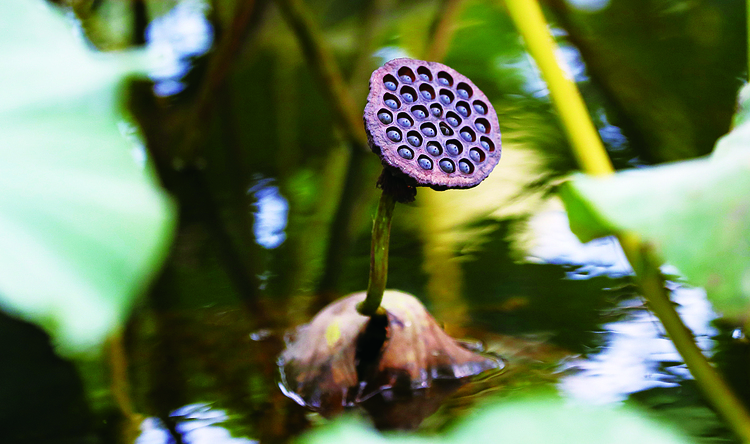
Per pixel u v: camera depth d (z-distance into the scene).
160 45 3.99
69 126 1.64
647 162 2.62
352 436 1.53
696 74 3.38
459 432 1.56
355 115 3.30
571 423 1.56
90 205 1.58
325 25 4.40
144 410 1.83
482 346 1.91
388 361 1.85
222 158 3.22
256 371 1.89
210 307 2.02
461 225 2.38
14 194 1.58
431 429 1.79
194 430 1.81
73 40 1.72
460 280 2.05
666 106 3.10
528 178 2.68
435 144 1.73
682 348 1.82
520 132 3.04
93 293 1.56
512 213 2.43
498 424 1.56
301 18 3.10
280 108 3.76
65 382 1.86
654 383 1.84
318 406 1.83
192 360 1.90
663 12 4.03
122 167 1.62
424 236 2.32
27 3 1.73
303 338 1.89
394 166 1.71
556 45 3.77
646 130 2.91
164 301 2.04
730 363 1.86
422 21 4.33
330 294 2.04
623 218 1.70
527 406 1.57
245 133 3.49
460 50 4.07
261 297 2.04
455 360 1.87
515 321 1.95
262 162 3.18
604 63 3.53
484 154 1.74
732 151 1.71
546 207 2.45
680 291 1.99
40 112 1.64
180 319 1.99
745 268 1.67
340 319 1.87
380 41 4.34
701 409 1.80
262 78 4.04
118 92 1.68
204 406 1.84
